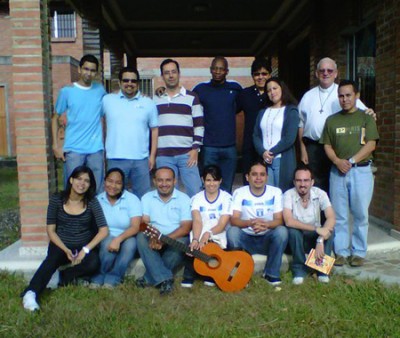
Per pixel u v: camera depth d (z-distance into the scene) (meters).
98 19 7.59
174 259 4.42
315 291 4.23
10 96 17.41
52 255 4.19
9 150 17.61
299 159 5.45
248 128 5.50
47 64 5.05
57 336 3.48
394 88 5.74
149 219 4.62
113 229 4.55
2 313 3.86
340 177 4.80
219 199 4.64
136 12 8.81
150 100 5.02
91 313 3.84
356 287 4.24
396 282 4.41
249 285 4.45
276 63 11.09
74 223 4.33
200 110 5.24
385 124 6.03
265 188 4.68
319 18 8.12
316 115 5.05
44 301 4.09
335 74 5.03
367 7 6.48
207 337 3.44
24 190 4.98
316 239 4.62
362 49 6.96
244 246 4.74
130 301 4.09
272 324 3.65
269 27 9.98
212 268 4.35
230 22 9.62
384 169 6.09
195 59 18.38
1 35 19.53
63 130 5.40
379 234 5.74
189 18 9.31
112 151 4.94
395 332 3.47
